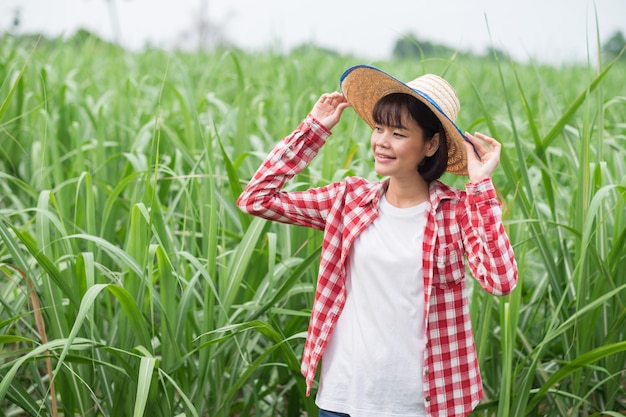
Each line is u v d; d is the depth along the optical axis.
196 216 3.55
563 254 3.46
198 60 8.83
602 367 3.24
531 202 3.22
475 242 2.35
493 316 3.53
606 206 3.46
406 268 2.44
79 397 2.96
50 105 5.07
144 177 3.68
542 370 3.31
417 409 2.46
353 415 2.47
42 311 3.08
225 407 3.12
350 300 2.56
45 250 3.10
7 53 6.19
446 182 3.70
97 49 8.45
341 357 2.54
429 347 2.44
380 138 2.46
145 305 3.22
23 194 4.47
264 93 6.44
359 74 2.56
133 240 3.09
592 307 2.86
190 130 4.54
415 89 2.45
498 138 3.28
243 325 2.84
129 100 5.14
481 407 3.00
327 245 2.59
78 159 4.11
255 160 4.30
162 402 2.97
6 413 3.43
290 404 3.47
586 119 3.19
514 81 8.45
